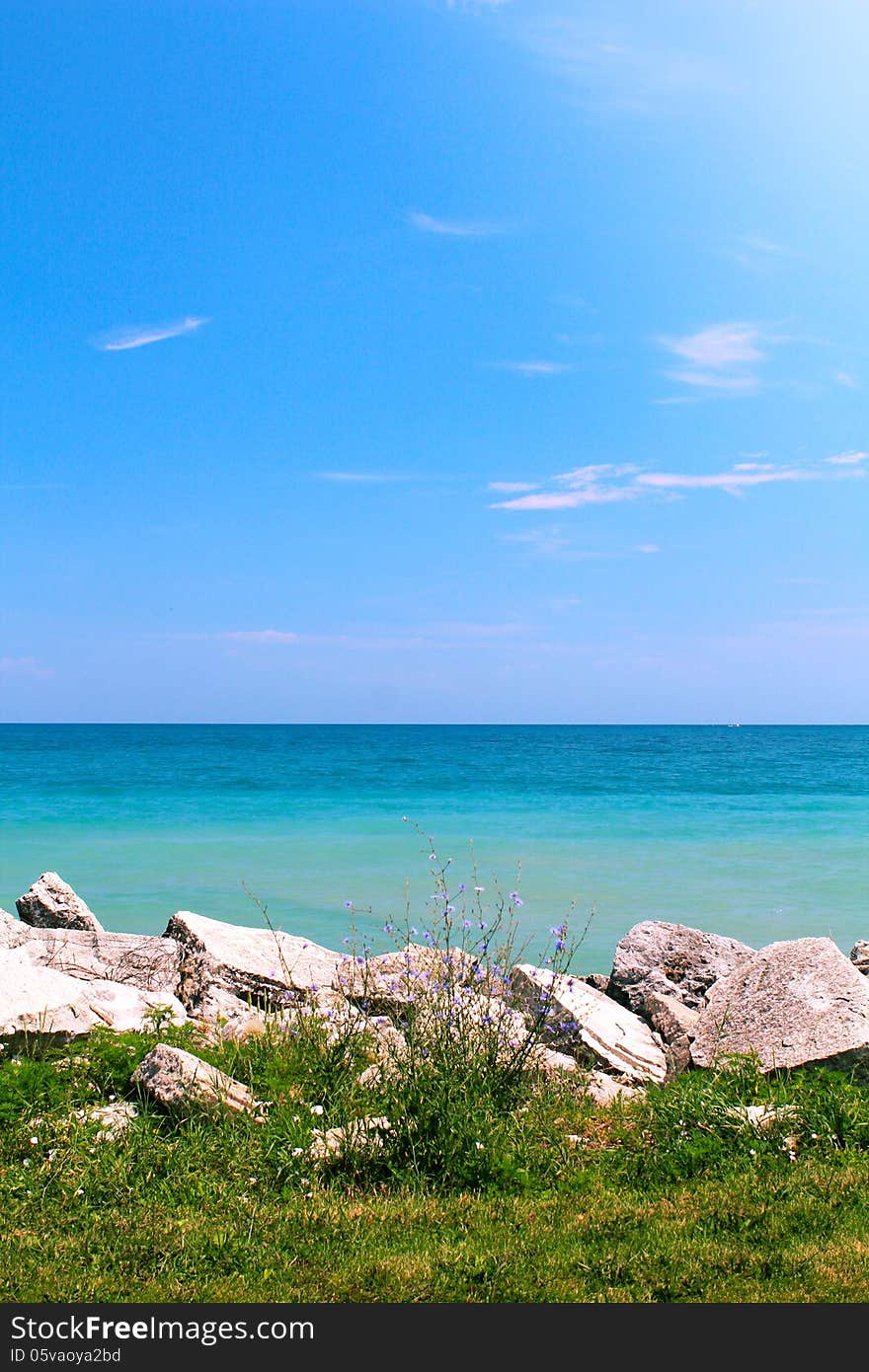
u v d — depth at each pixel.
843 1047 8.44
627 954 13.84
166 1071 7.69
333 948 16.58
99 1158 6.84
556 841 29.66
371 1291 5.55
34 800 41.56
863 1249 5.89
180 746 104.00
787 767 70.44
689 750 100.31
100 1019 9.34
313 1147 7.09
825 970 9.55
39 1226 6.07
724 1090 8.12
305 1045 8.77
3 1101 7.57
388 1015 9.73
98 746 102.94
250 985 11.36
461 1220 6.32
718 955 13.82
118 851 27.06
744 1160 7.07
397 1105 7.38
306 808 38.53
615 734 171.88
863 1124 7.33
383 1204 6.50
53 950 12.55
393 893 21.33
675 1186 6.82
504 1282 5.64
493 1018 8.88
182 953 11.86
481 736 153.12
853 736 157.75
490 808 39.03
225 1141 7.07
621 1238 6.11
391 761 75.44
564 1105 8.11
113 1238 5.97
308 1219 6.23
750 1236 6.07
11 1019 8.54
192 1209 6.32
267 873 23.81
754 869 24.75
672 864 25.47
